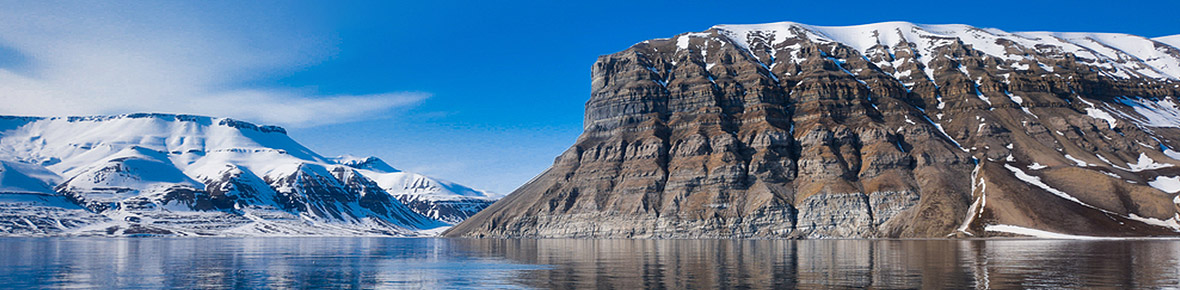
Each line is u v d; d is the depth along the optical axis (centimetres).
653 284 6750
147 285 7300
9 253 14325
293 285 7238
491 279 7644
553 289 6488
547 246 16425
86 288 7012
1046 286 6197
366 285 7200
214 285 7269
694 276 7456
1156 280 6644
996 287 6134
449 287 6906
